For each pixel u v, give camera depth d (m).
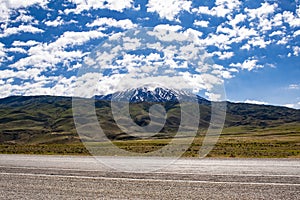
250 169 16.12
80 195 10.48
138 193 10.72
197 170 15.73
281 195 10.36
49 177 13.65
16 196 10.39
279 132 154.00
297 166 17.55
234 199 9.91
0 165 17.95
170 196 10.31
